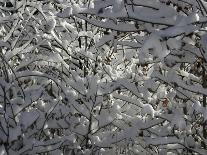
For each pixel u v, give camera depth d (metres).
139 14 2.68
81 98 3.91
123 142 3.88
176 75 3.14
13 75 3.70
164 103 3.64
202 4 2.55
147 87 3.53
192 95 3.32
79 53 4.13
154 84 3.54
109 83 3.77
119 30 2.89
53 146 3.48
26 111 3.44
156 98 3.65
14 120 3.33
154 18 2.68
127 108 4.21
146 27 2.80
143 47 2.31
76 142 3.88
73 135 3.49
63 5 4.09
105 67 4.12
